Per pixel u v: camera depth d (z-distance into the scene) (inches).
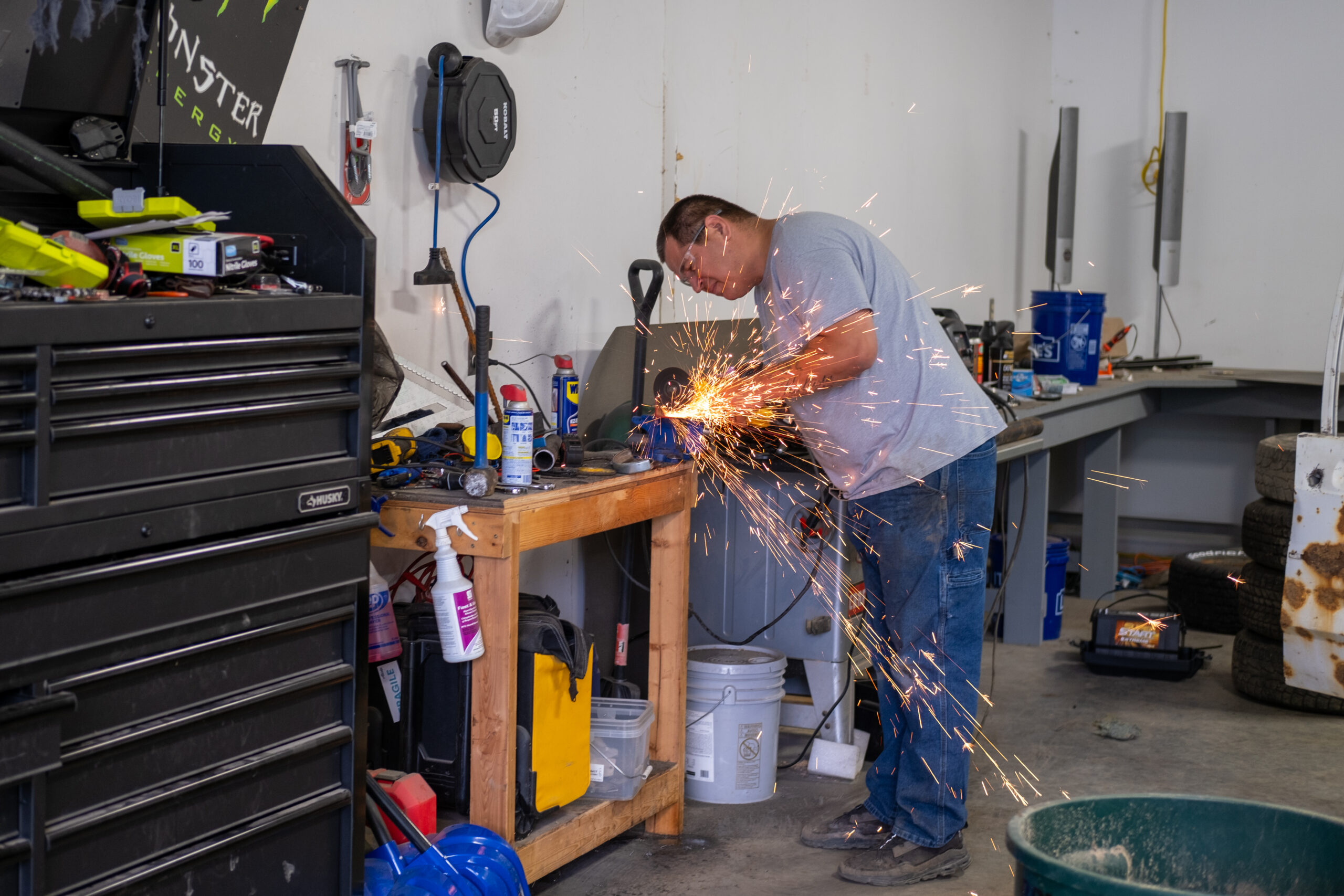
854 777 121.9
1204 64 229.9
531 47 116.3
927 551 96.1
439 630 82.6
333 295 66.5
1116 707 148.7
